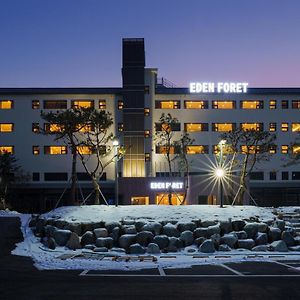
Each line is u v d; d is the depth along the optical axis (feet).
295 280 48.65
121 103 237.25
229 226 80.89
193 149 236.43
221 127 239.71
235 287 44.70
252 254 71.10
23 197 233.76
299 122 243.19
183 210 93.15
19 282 46.98
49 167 233.55
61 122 140.05
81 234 79.77
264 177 239.30
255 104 242.78
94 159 231.09
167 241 74.54
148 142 233.76
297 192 241.55
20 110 236.63
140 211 92.17
